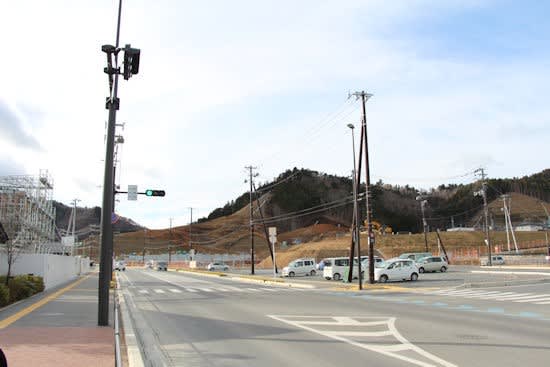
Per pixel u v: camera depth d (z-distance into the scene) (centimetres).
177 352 988
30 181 4831
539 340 1091
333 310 1778
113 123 1349
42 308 1698
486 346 1017
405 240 11862
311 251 8850
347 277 3712
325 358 909
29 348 939
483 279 3684
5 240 1916
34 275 2625
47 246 5747
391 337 1145
